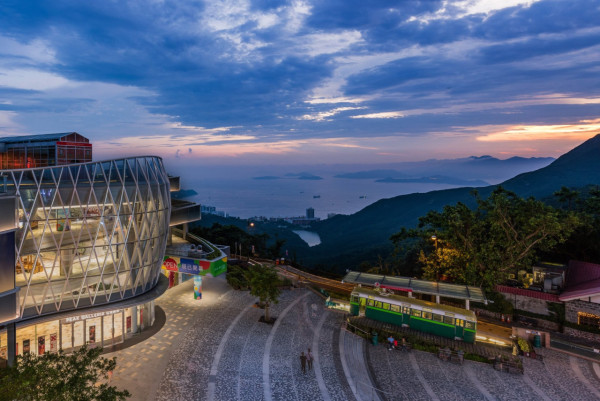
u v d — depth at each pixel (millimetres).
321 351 34219
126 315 36250
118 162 33844
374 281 44125
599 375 31047
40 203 28734
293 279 58375
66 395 17625
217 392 27000
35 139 56031
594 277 41219
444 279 52219
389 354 34188
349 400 26547
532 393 28078
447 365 32312
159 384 27812
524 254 43875
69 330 33031
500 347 35656
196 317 41719
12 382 17609
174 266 48625
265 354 33188
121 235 33656
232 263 67562
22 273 28500
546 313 40875
